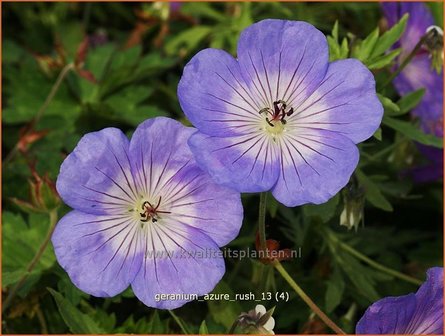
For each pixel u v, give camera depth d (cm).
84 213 27
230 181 25
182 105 26
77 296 31
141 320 33
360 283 34
